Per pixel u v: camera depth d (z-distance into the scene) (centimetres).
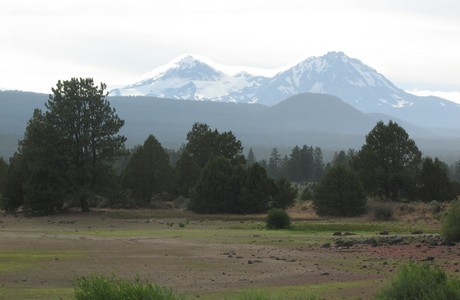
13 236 5369
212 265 3431
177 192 11431
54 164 8094
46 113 8400
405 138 9706
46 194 8044
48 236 5419
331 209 8219
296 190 9762
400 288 1989
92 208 9562
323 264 3444
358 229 6112
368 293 2430
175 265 3425
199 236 5412
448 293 1906
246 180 9050
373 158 9662
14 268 3250
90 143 8306
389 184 9606
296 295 2391
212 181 9019
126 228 6662
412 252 3862
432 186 9756
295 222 7281
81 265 3384
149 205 10006
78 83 8344
